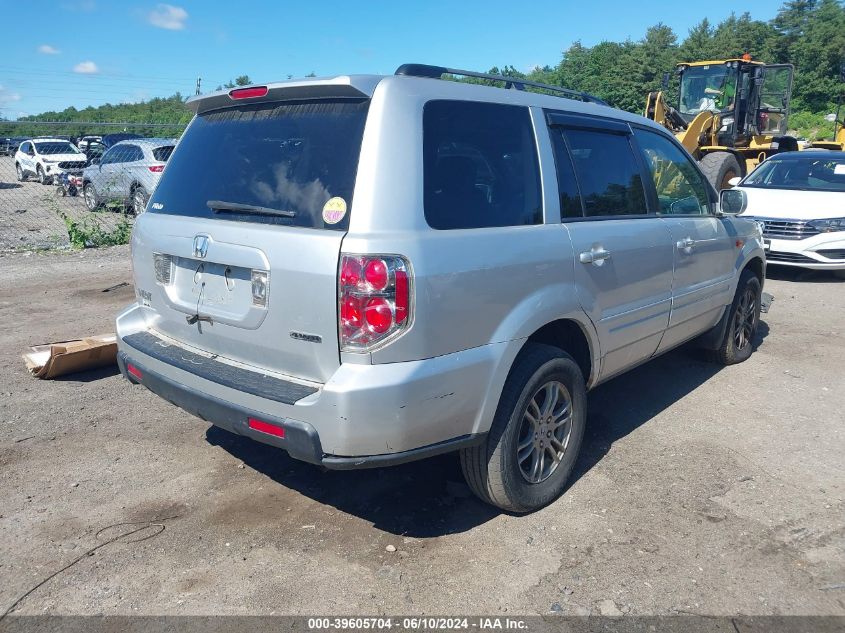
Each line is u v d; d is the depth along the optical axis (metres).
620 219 4.18
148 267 3.82
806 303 8.38
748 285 5.95
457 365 3.06
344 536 3.46
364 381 2.83
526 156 3.64
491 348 3.22
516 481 3.50
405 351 2.90
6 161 26.28
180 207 3.69
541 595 3.04
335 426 2.85
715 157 13.07
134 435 4.55
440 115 3.24
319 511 3.69
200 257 3.38
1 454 4.27
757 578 3.16
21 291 8.54
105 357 5.72
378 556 3.30
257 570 3.18
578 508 3.75
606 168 4.18
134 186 14.09
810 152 11.20
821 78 63.06
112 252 11.45
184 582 3.10
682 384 5.65
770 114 16.20
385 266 2.82
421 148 3.09
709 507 3.76
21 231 13.59
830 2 75.38
